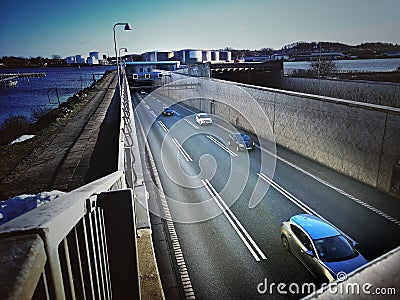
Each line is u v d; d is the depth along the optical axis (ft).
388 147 44.39
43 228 3.24
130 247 8.74
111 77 254.88
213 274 29.35
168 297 26.43
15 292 2.16
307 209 42.06
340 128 53.88
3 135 71.56
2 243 2.92
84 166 40.96
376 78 113.39
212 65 131.03
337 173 55.01
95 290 6.66
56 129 64.64
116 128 61.26
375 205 42.34
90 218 6.53
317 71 152.46
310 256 28.91
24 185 35.96
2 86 289.33
